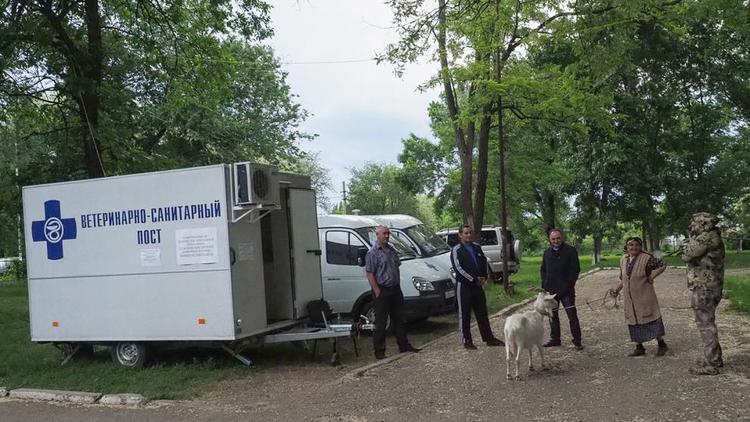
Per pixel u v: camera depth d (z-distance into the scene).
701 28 20.48
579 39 12.34
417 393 7.16
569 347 9.10
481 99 15.49
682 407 5.94
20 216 25.61
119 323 9.20
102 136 15.32
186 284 8.82
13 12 13.20
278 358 9.66
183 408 7.20
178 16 17.33
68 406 7.59
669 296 14.38
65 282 9.55
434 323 12.72
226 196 8.66
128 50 18.86
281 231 9.90
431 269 11.66
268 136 30.25
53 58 14.72
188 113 26.19
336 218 12.26
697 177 32.66
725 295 13.44
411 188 46.72
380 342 9.27
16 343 11.92
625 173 28.34
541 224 50.22
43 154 21.72
